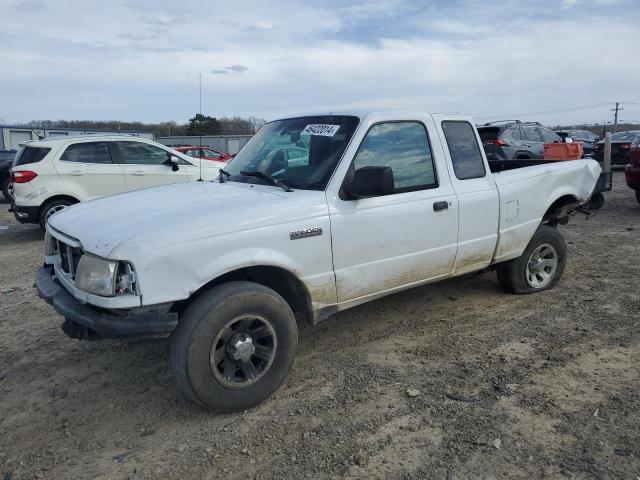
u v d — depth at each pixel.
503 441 3.04
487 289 5.79
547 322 4.80
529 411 3.34
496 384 3.69
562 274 5.89
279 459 2.96
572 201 5.80
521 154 15.21
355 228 3.86
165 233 3.15
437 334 4.62
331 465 2.89
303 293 3.76
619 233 8.62
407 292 5.75
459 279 6.17
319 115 4.39
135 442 3.18
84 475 2.89
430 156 4.40
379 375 3.90
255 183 4.14
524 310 5.12
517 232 5.06
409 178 4.24
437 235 4.36
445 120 4.58
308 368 4.05
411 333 4.66
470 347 4.33
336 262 3.80
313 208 3.67
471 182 4.65
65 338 4.80
